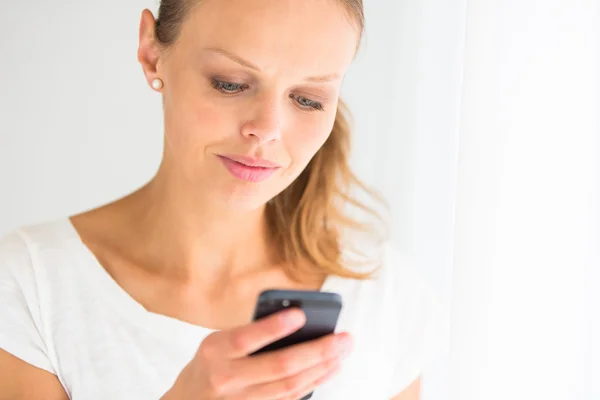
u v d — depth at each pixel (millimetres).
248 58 864
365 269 1204
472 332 1284
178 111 917
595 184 1231
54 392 1010
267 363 729
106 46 1474
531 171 1247
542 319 1256
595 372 1260
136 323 1025
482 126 1266
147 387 1013
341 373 1116
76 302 1022
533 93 1238
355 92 1613
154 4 1472
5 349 978
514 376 1271
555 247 1246
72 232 1062
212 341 729
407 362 1189
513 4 1239
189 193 1010
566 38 1223
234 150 905
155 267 1062
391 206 1629
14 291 1004
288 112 916
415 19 1595
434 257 1618
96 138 1497
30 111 1463
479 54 1262
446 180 1595
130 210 1085
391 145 1626
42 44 1448
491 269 1272
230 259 1081
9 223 1487
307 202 1136
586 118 1227
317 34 875
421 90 1606
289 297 771
